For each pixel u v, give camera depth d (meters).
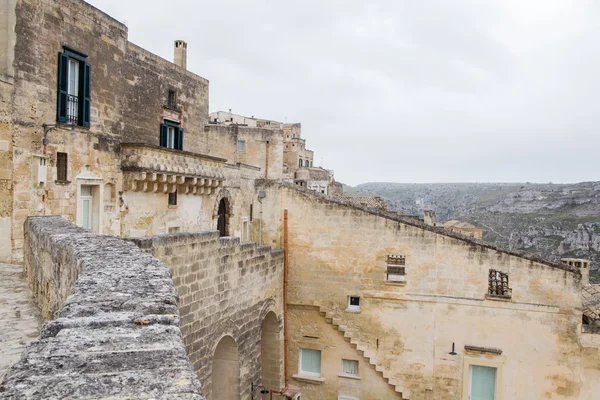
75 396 3.25
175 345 4.18
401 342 24.95
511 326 23.44
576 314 22.66
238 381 20.53
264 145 40.06
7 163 15.72
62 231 11.77
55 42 17.58
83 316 4.97
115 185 20.81
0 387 3.38
